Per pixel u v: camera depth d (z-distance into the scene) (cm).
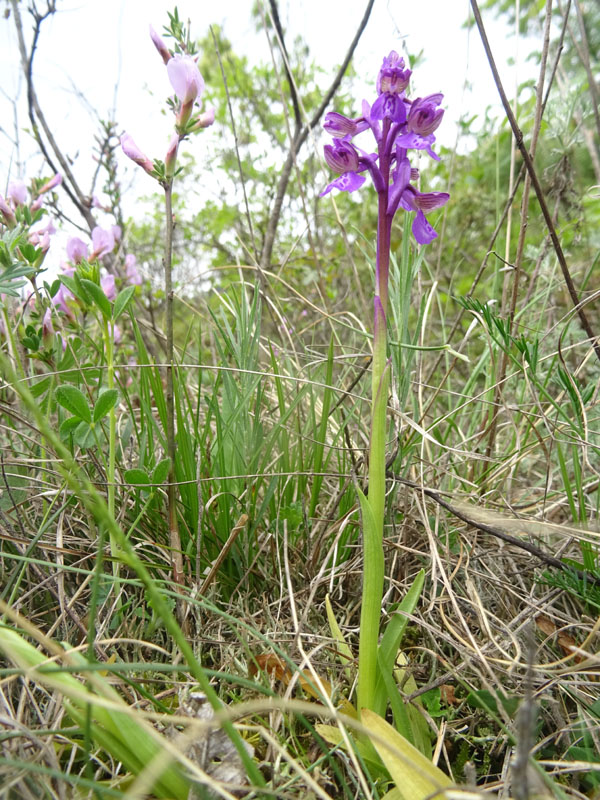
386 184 18
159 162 21
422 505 26
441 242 36
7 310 27
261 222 68
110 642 18
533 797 14
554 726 20
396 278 30
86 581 22
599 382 28
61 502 27
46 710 18
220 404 35
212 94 70
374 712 18
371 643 18
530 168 27
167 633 23
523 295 41
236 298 31
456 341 49
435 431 34
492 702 20
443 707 22
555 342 38
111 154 50
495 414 30
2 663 20
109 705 12
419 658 24
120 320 46
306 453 31
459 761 19
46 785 15
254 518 27
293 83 47
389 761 16
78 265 22
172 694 21
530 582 27
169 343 23
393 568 25
